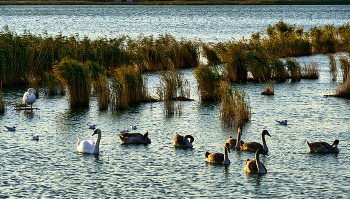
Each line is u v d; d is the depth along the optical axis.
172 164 18.22
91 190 15.55
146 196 15.03
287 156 19.12
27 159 18.73
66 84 29.69
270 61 40.12
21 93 34.03
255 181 16.34
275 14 153.50
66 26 100.62
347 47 57.75
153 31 86.00
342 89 32.16
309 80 39.31
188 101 31.41
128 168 17.73
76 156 19.22
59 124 24.78
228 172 17.33
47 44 39.88
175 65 46.41
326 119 25.39
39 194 15.21
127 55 43.44
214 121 25.45
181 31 85.88
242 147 20.25
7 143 21.00
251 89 35.03
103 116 26.81
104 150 20.09
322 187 15.71
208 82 31.38
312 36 62.25
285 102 30.08
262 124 24.45
